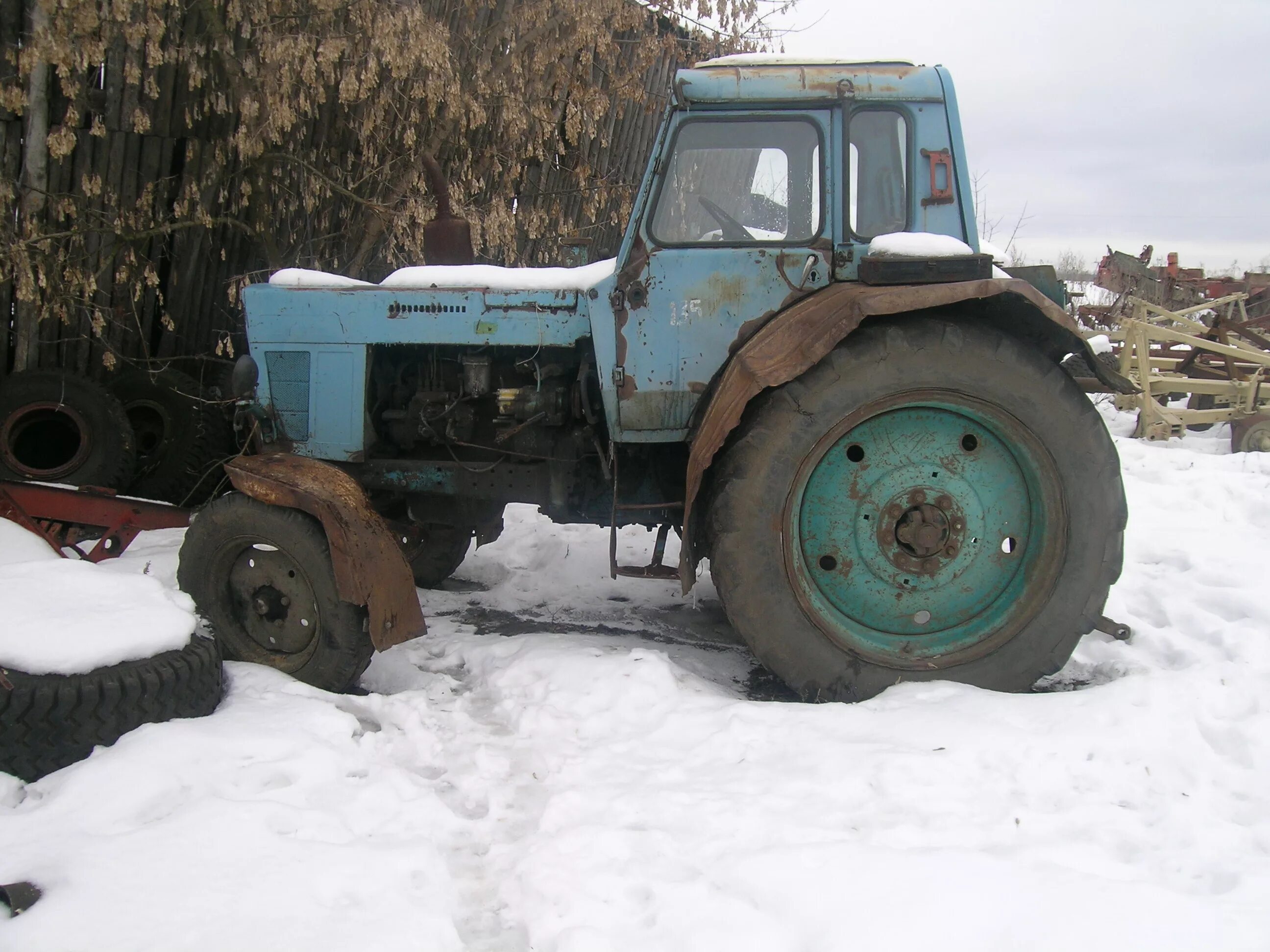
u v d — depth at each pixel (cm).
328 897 199
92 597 292
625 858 216
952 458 315
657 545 365
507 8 629
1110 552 305
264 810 227
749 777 253
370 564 321
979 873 198
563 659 336
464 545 468
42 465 527
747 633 309
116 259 575
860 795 241
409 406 386
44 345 562
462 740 295
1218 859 212
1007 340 297
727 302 332
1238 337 1108
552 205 741
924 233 327
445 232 407
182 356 602
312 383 384
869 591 320
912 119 326
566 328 360
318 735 276
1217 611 393
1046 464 304
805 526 318
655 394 337
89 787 234
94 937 181
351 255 653
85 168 557
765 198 332
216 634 336
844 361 297
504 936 198
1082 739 262
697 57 781
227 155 578
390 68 573
